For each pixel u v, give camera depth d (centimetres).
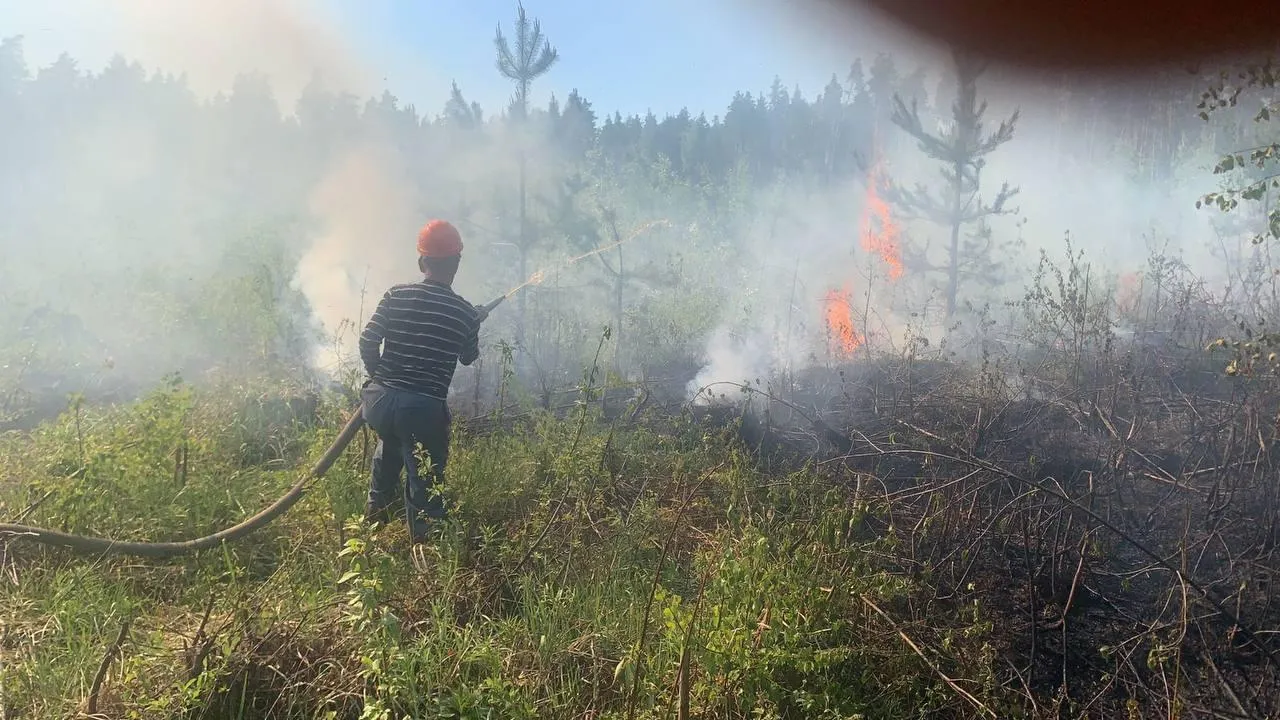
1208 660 296
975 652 311
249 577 345
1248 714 277
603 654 291
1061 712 287
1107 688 291
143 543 337
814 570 323
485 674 275
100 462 369
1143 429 489
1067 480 444
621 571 352
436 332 390
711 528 405
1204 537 377
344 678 265
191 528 372
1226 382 537
